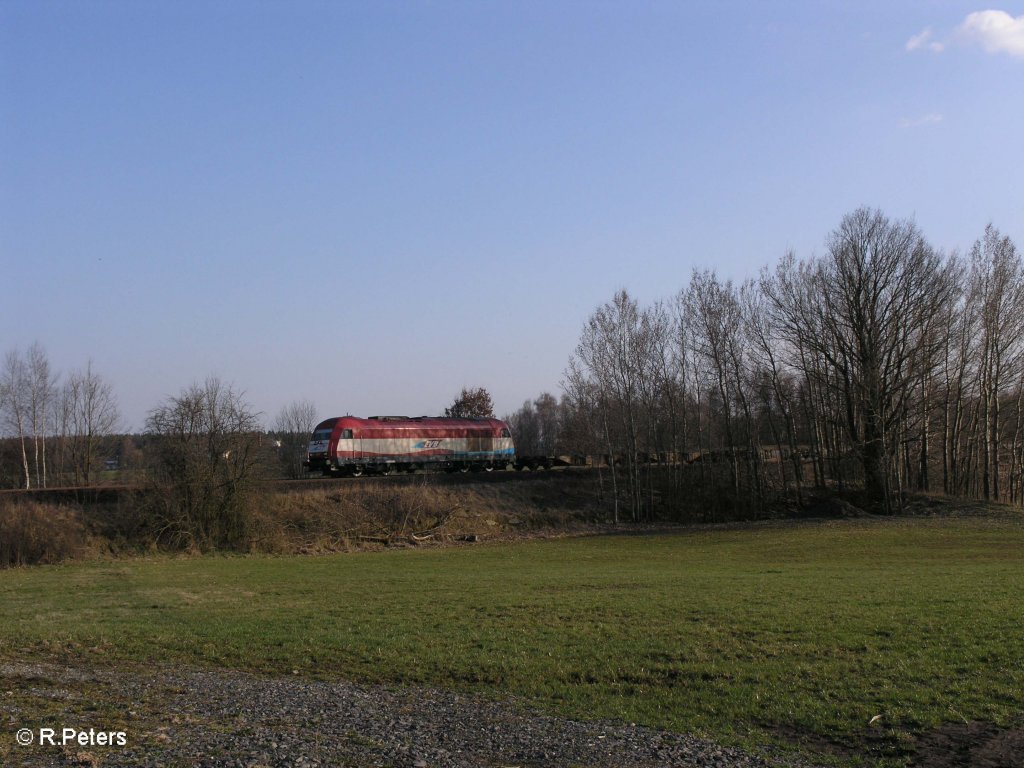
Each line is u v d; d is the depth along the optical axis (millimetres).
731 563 37375
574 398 71812
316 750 10969
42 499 46844
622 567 36375
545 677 15195
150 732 11672
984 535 44688
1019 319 59781
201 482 47719
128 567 39688
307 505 53000
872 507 60562
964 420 70625
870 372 58844
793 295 63031
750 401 67938
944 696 12648
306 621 21812
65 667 16781
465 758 10781
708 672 14906
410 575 34094
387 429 66062
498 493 61250
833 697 13078
